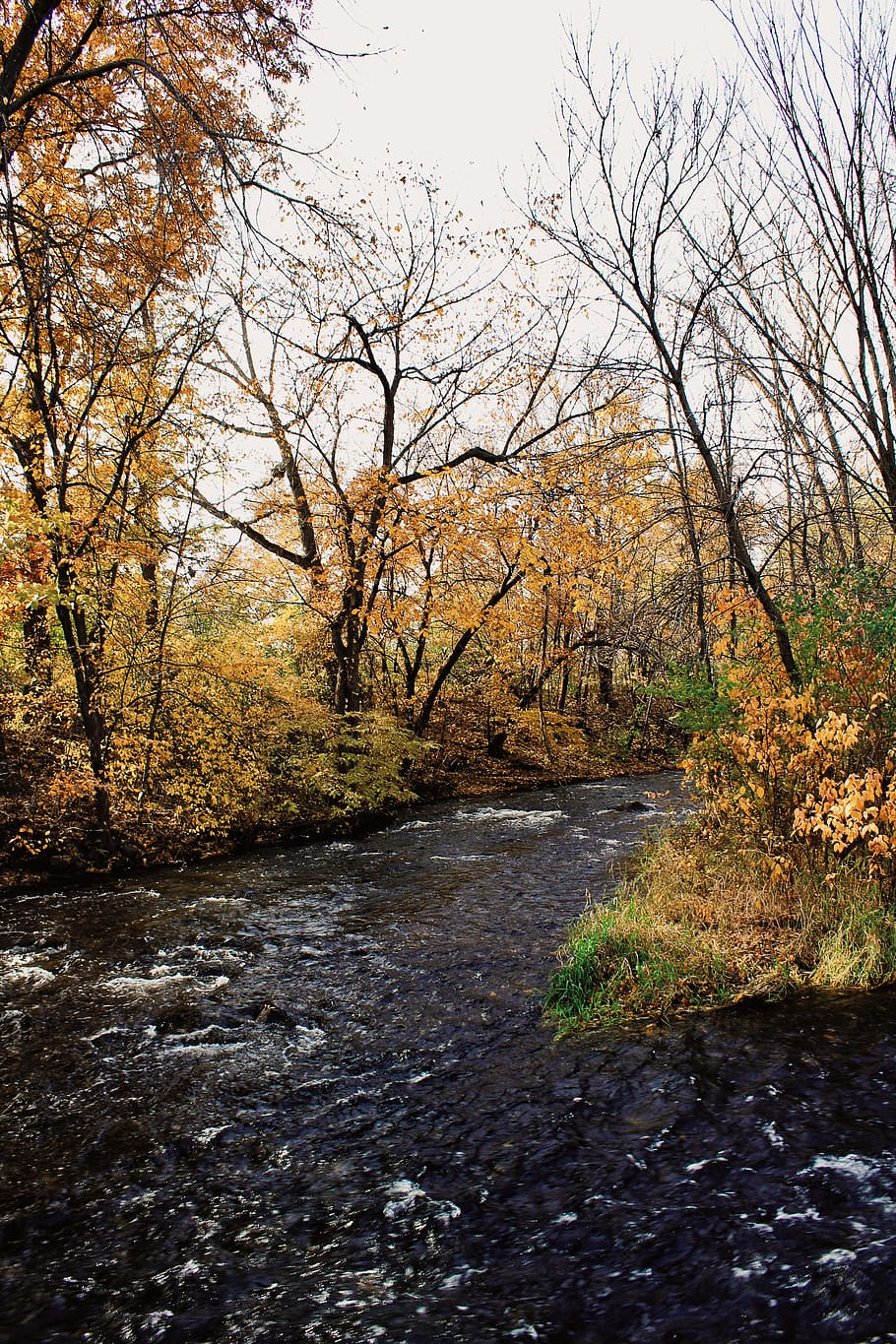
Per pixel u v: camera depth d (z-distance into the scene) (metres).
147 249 8.69
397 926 8.18
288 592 15.69
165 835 11.62
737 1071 4.70
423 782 17.25
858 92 6.21
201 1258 3.46
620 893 8.35
